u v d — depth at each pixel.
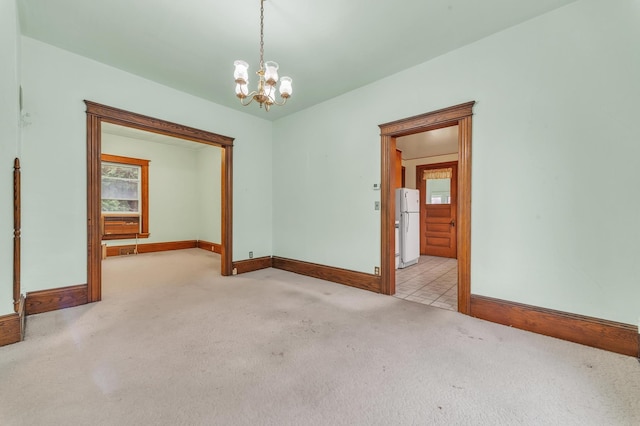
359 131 3.49
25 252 2.52
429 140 5.17
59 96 2.68
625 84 1.89
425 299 3.10
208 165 6.88
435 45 2.59
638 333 1.84
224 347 1.97
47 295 2.62
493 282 2.46
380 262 3.30
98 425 1.24
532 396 1.45
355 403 1.40
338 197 3.75
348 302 2.97
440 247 6.55
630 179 1.88
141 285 3.60
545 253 2.21
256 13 2.16
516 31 2.31
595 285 2.01
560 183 2.14
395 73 3.12
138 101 3.20
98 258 2.94
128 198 6.28
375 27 2.32
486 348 1.96
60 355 1.83
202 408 1.36
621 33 1.90
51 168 2.65
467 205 2.58
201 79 3.28
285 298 3.09
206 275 4.18
